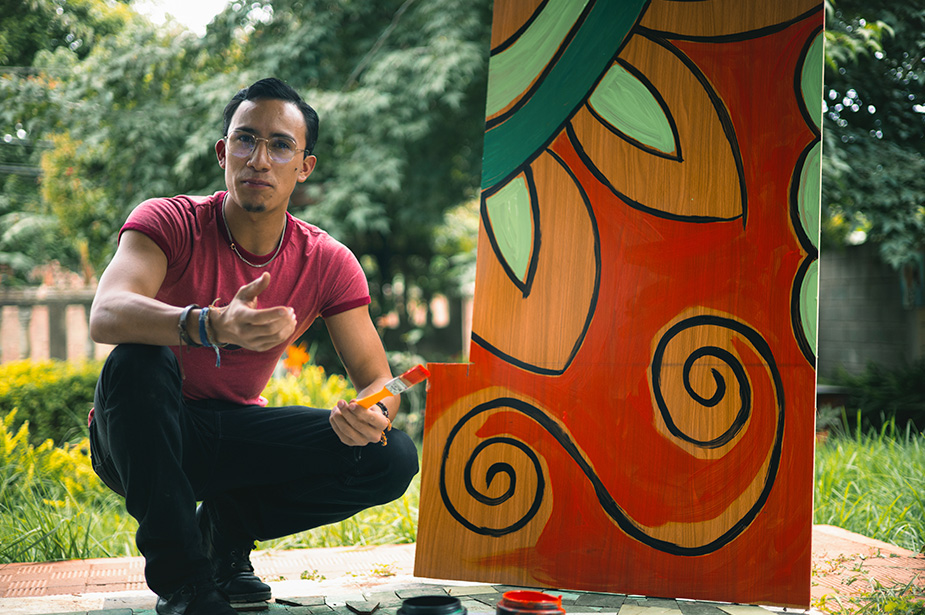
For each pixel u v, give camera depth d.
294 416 1.84
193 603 1.52
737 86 1.82
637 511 1.80
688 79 1.86
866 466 3.62
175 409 1.57
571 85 1.94
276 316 1.38
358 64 7.37
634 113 1.89
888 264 7.50
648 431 1.81
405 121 7.09
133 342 1.54
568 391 1.87
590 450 1.84
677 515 1.78
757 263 1.78
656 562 1.78
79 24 8.17
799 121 1.78
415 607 1.44
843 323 8.27
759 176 1.79
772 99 1.80
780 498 1.73
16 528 2.84
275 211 1.81
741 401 1.77
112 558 2.51
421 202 7.84
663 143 1.86
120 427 1.52
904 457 3.67
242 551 1.85
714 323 1.80
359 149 7.07
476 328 1.94
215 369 1.84
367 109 6.75
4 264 12.70
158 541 1.52
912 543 2.69
